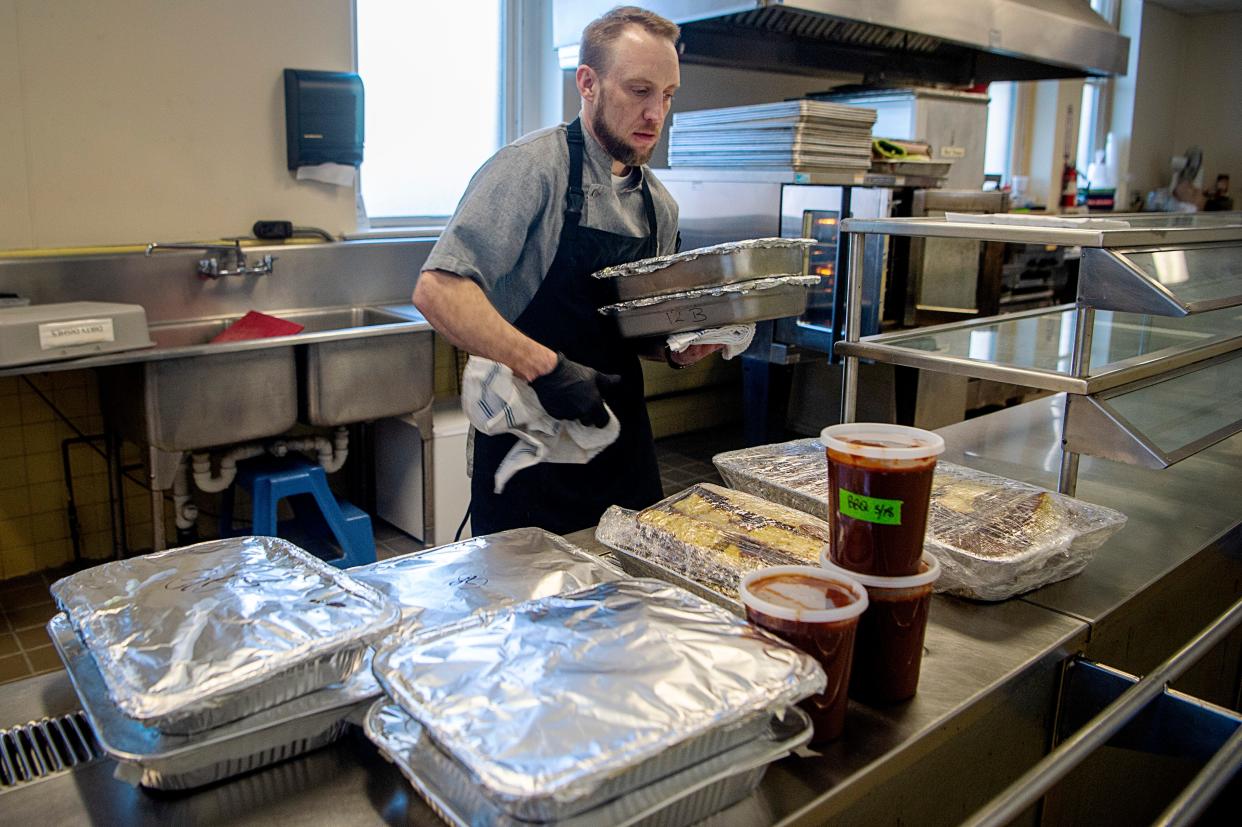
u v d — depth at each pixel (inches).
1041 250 200.4
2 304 109.9
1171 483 79.0
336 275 144.3
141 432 116.6
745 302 68.2
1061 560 57.6
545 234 74.2
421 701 34.2
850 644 40.3
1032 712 52.0
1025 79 198.7
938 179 161.0
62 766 39.1
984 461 82.6
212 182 135.9
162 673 35.6
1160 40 298.5
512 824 31.4
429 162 163.5
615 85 70.6
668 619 40.2
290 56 139.1
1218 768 46.2
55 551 132.6
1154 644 63.9
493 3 164.4
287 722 37.1
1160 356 74.3
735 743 35.1
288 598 41.1
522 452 74.1
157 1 126.7
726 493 58.6
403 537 147.7
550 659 36.6
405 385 133.7
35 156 121.6
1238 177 307.4
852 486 42.5
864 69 181.2
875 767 39.4
